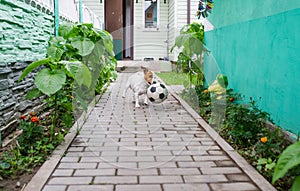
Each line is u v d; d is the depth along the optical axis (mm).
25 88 3613
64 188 2109
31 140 2781
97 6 10812
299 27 2721
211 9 5105
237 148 2893
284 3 2986
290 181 2115
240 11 4086
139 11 11047
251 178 2248
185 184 2178
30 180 2217
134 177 2291
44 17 4367
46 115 3912
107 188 2111
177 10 9664
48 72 2939
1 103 2877
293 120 2812
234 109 3359
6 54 3027
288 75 2900
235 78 4285
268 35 3307
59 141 2943
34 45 3934
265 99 3371
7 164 2379
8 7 3086
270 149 2568
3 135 2932
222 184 2178
